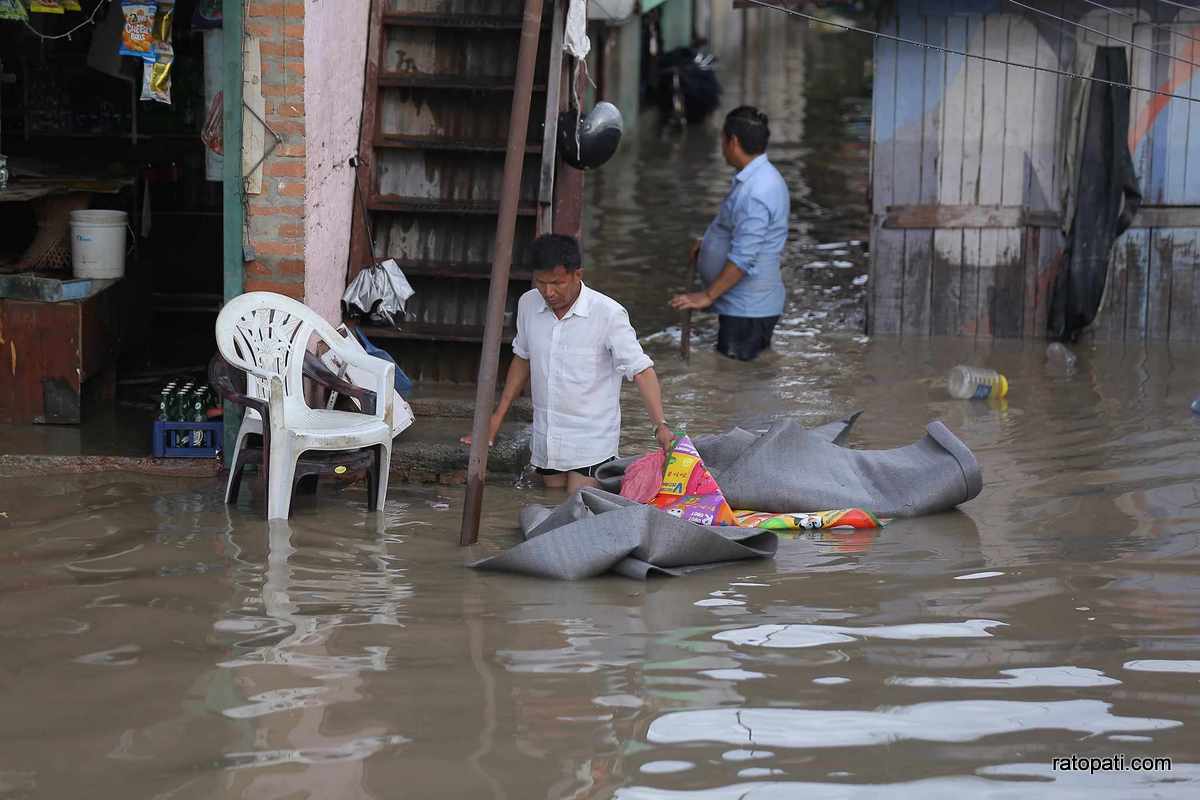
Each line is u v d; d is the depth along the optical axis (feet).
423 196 33.58
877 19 39.04
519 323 26.27
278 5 26.45
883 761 14.52
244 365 24.40
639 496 23.75
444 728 15.34
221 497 25.45
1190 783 13.99
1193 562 21.29
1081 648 17.69
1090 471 26.99
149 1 28.14
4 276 29.84
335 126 30.01
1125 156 38.04
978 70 38.78
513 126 22.89
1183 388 33.63
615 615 19.16
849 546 22.84
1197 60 37.68
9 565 21.15
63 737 15.10
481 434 22.84
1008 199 39.17
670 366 36.50
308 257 27.91
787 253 51.70
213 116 29.30
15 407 30.01
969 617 18.95
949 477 24.58
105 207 34.50
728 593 20.20
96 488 25.77
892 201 39.75
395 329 32.32
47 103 37.40
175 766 14.43
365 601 19.70
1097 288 38.47
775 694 16.26
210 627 18.51
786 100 99.35
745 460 25.21
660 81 91.30
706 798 13.75
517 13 33.81
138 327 34.68
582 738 15.08
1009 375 35.22
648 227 56.24
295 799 13.73
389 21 33.30
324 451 25.03
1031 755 14.64
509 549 21.93
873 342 39.32
